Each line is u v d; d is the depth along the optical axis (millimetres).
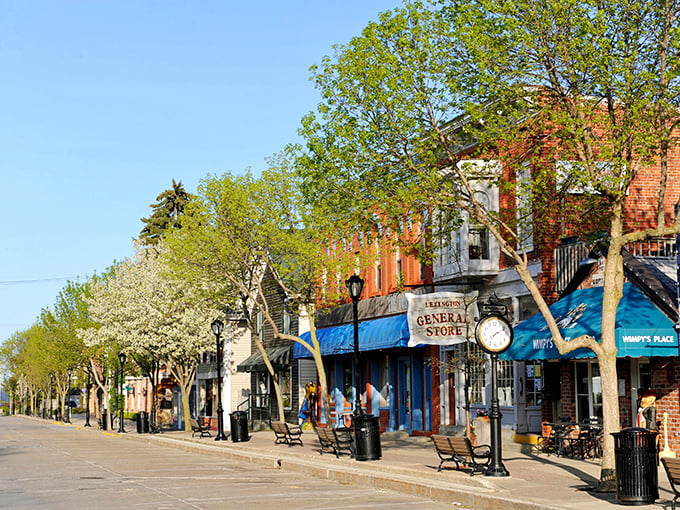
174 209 72938
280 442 31812
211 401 56969
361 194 19734
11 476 22594
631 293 19828
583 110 16578
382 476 19281
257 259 32875
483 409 27344
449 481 18047
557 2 16812
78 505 16000
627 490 13938
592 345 16156
